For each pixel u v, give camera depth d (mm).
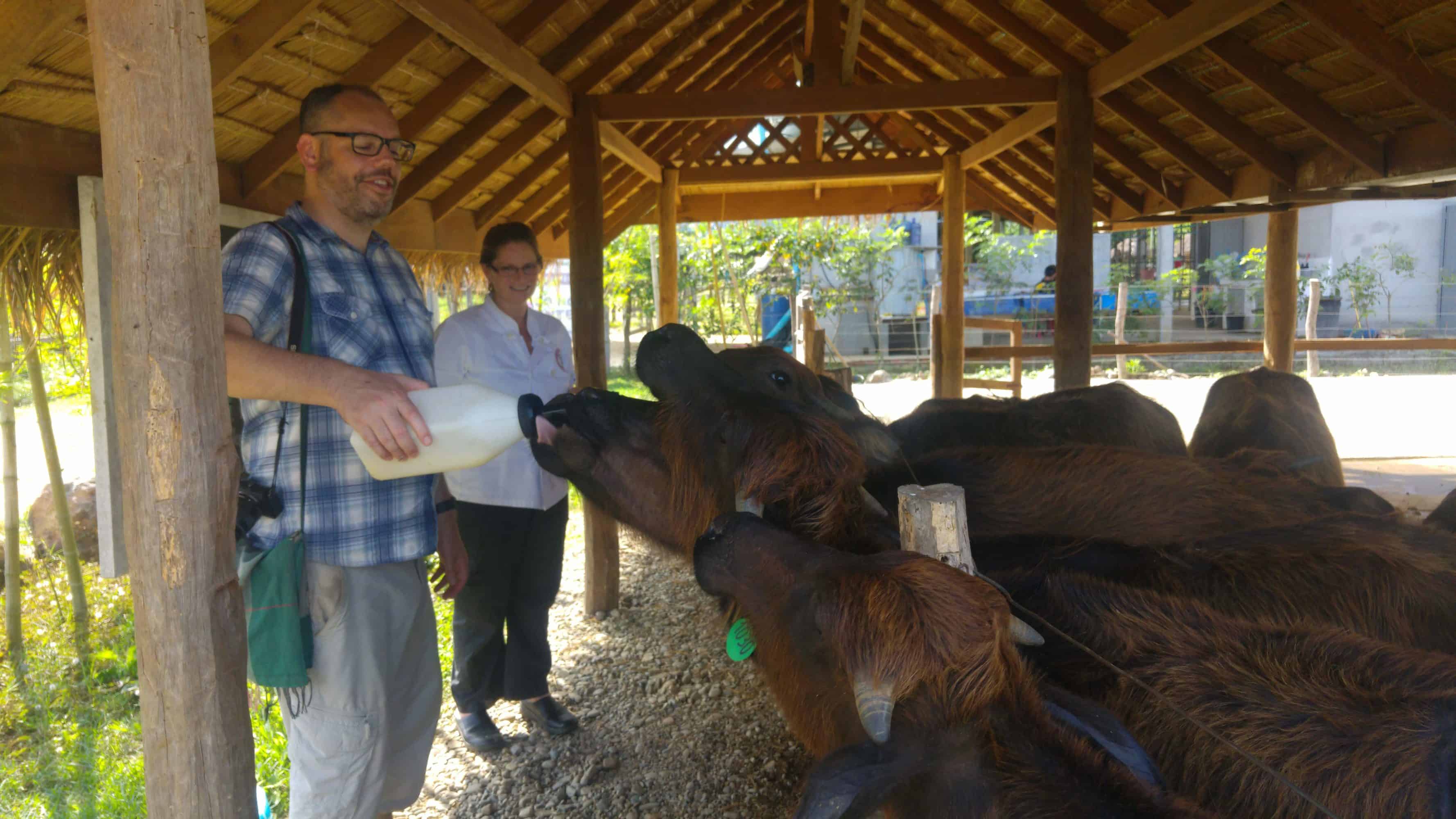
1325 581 2184
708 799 3348
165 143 1416
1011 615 1578
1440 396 11438
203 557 1504
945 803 1447
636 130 6926
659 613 5117
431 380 2598
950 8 5785
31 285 3404
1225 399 4172
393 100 4242
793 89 5262
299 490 2238
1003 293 18609
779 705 1968
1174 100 5293
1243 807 1653
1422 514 5605
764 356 2207
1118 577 2172
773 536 1741
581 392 2467
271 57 3359
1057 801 1413
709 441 2062
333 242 2371
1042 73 5750
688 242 16859
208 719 1529
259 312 2162
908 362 17141
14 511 4469
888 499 2270
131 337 1439
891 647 1394
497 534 3604
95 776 3363
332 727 2338
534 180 6148
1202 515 2492
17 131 2893
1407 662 1799
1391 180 4566
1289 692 1748
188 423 1468
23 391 10695
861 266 17531
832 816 1323
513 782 3492
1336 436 8945
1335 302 17219
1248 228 20234
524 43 4340
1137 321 17609
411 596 2496
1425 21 3660
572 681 4332
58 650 4484
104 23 1388
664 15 5066
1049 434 3369
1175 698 1788
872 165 8148
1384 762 1579
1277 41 4312
